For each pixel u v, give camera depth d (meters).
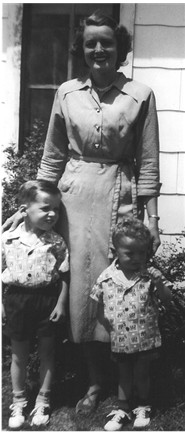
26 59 4.84
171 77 4.58
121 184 3.22
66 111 3.21
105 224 3.20
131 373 3.23
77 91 3.21
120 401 3.22
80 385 3.57
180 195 4.64
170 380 3.60
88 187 3.20
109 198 3.20
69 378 3.63
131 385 3.23
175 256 4.02
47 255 3.16
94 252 3.21
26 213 3.18
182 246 4.64
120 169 3.23
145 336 3.12
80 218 3.21
